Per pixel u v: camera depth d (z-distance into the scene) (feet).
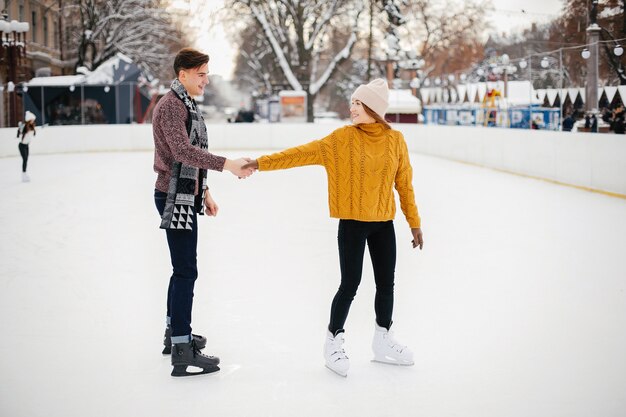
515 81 77.00
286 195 43.93
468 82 84.94
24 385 12.75
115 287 20.27
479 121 79.15
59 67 127.03
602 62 56.75
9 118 90.79
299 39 131.23
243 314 17.30
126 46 121.80
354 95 13.09
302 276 21.42
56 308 18.04
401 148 13.23
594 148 43.83
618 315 17.11
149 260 24.09
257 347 14.83
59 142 85.46
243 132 96.84
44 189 47.21
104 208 37.76
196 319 16.88
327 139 13.00
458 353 14.40
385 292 13.58
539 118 63.93
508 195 42.65
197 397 12.16
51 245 26.96
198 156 12.57
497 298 18.75
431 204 38.70
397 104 102.27
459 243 26.86
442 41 145.38
